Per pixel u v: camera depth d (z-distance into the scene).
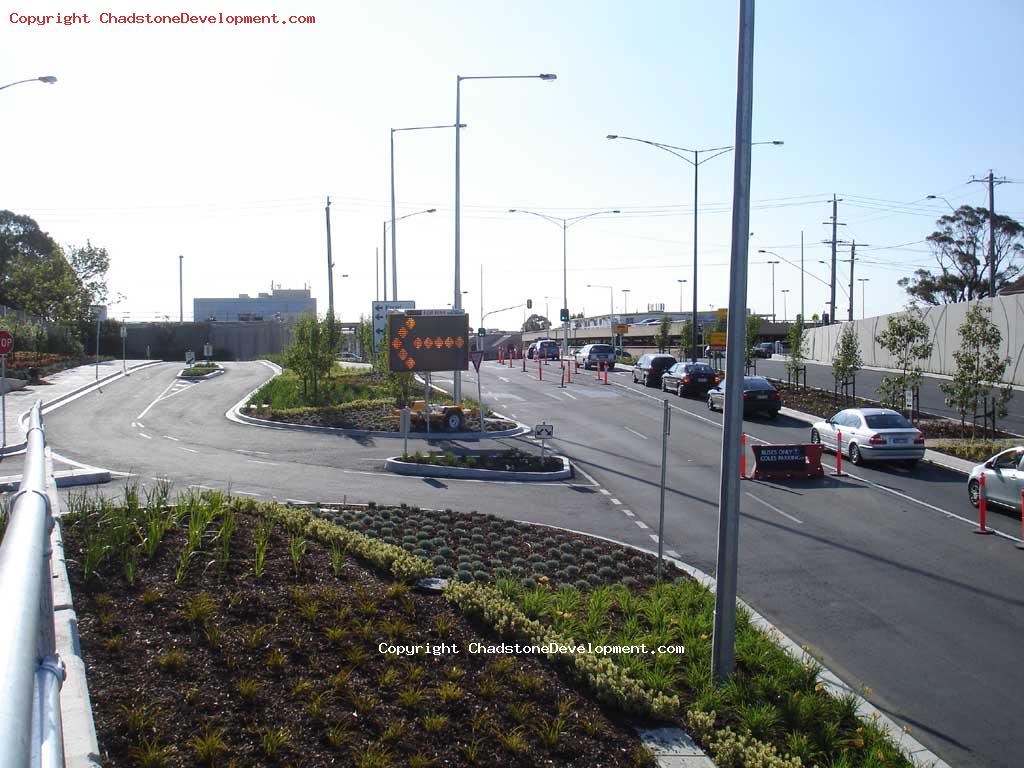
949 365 48.44
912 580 12.47
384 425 28.33
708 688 7.63
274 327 76.06
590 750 6.25
